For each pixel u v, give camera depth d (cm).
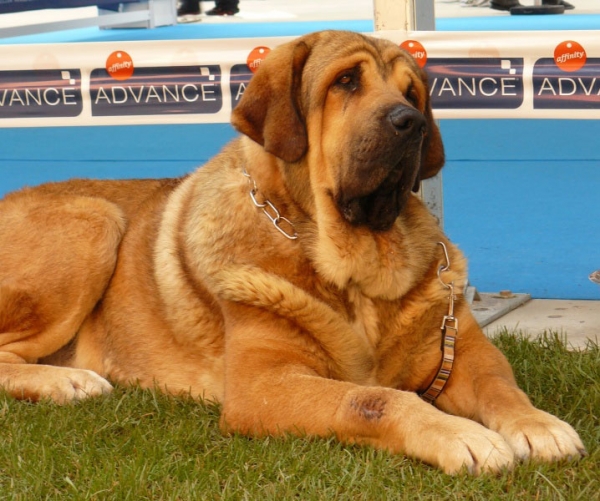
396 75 476
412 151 446
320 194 470
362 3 2678
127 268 550
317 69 468
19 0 1507
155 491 397
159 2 2284
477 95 623
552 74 612
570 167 1084
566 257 794
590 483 383
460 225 894
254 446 430
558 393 494
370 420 418
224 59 648
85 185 595
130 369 540
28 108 679
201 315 505
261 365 453
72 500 389
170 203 548
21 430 459
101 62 663
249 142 494
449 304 483
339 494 389
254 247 473
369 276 469
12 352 541
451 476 392
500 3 2230
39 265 544
